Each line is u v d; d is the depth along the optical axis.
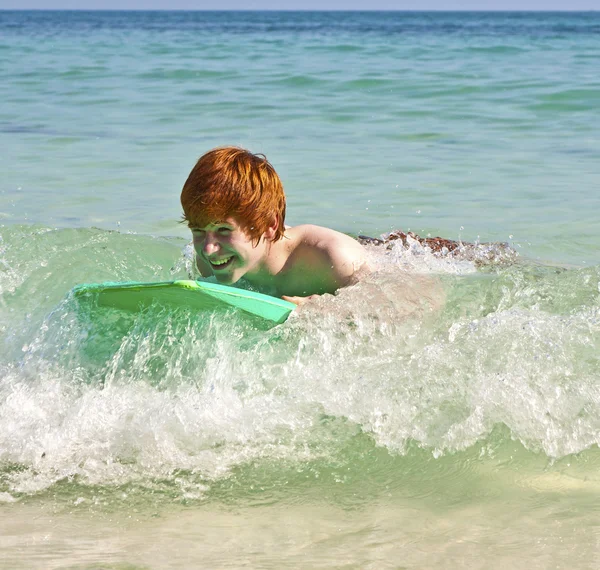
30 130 8.51
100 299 2.74
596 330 2.80
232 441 2.38
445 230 4.83
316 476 2.22
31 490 2.16
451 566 1.79
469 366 2.60
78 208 5.44
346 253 3.01
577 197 5.61
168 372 2.68
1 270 3.72
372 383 2.57
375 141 7.80
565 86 10.93
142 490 2.16
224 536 1.94
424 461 2.29
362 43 24.36
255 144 7.64
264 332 2.80
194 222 2.72
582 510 2.03
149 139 7.98
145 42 26.31
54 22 73.88
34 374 2.71
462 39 27.89
